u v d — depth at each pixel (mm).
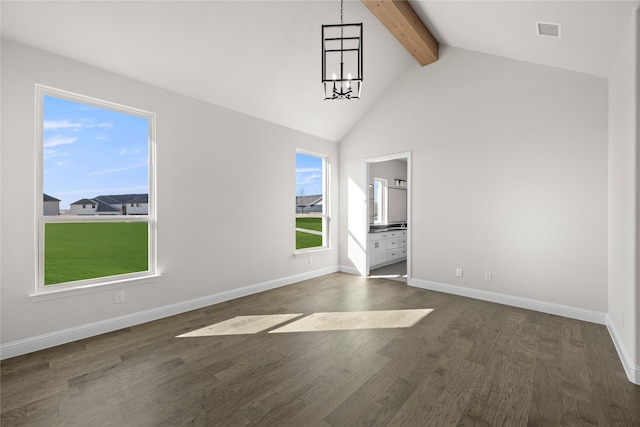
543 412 1746
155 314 3223
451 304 3746
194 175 3582
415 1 3428
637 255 2031
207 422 1667
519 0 2398
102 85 2869
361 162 5355
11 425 1633
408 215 4684
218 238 3826
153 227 3266
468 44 3896
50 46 2541
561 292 3363
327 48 3783
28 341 2465
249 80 3682
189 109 3529
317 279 5105
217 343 2660
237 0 2822
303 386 2010
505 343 2654
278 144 4590
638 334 2033
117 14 2520
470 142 4051
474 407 1792
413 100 4629
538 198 3514
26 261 2477
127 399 1867
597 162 3133
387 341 2703
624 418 1695
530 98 3564
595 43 2545
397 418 1695
